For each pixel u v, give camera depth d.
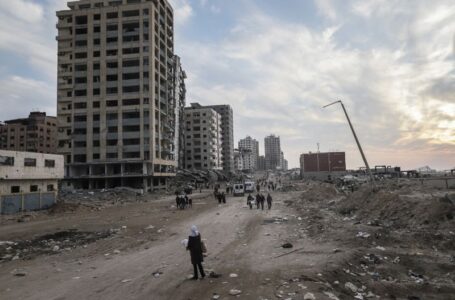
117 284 10.59
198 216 31.44
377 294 9.52
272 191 72.75
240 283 10.04
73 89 87.56
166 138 92.81
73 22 89.12
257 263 12.45
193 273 11.41
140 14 87.06
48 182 48.78
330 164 116.06
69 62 89.00
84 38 88.44
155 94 87.94
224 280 10.42
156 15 91.12
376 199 23.88
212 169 143.50
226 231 21.62
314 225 21.33
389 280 10.53
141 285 10.34
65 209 40.91
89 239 20.30
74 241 19.95
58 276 11.95
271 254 13.98
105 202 52.78
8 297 9.72
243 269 11.65
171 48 103.19
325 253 13.34
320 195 42.50
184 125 140.12
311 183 86.56
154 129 85.44
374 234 15.55
